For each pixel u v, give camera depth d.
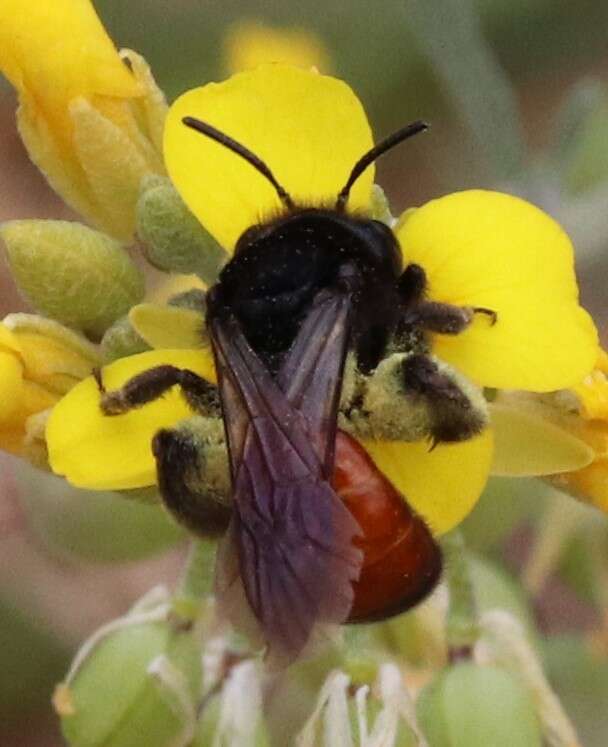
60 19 0.09
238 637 0.09
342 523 0.07
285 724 0.09
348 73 0.13
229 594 0.07
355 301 0.08
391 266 0.08
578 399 0.08
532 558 0.10
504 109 0.11
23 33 0.09
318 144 0.08
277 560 0.07
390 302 0.08
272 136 0.08
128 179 0.09
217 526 0.08
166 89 0.13
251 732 0.09
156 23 0.13
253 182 0.08
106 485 0.08
